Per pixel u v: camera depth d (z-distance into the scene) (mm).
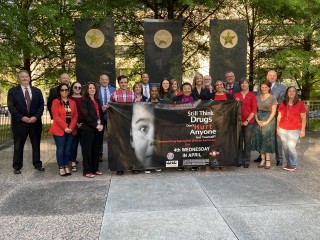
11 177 6066
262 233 3678
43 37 11625
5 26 9750
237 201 4660
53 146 9297
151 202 4656
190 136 6359
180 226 3865
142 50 15664
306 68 12484
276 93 7137
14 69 11531
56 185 5535
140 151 6242
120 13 13828
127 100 6922
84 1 11508
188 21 15094
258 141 6629
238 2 13148
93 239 3576
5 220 4105
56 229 3838
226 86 8031
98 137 6184
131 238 3586
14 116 6246
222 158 6445
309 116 11664
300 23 12711
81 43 11297
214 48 11992
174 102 6324
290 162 6363
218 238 3566
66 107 6168
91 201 4734
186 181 5676
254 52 15414
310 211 4285
